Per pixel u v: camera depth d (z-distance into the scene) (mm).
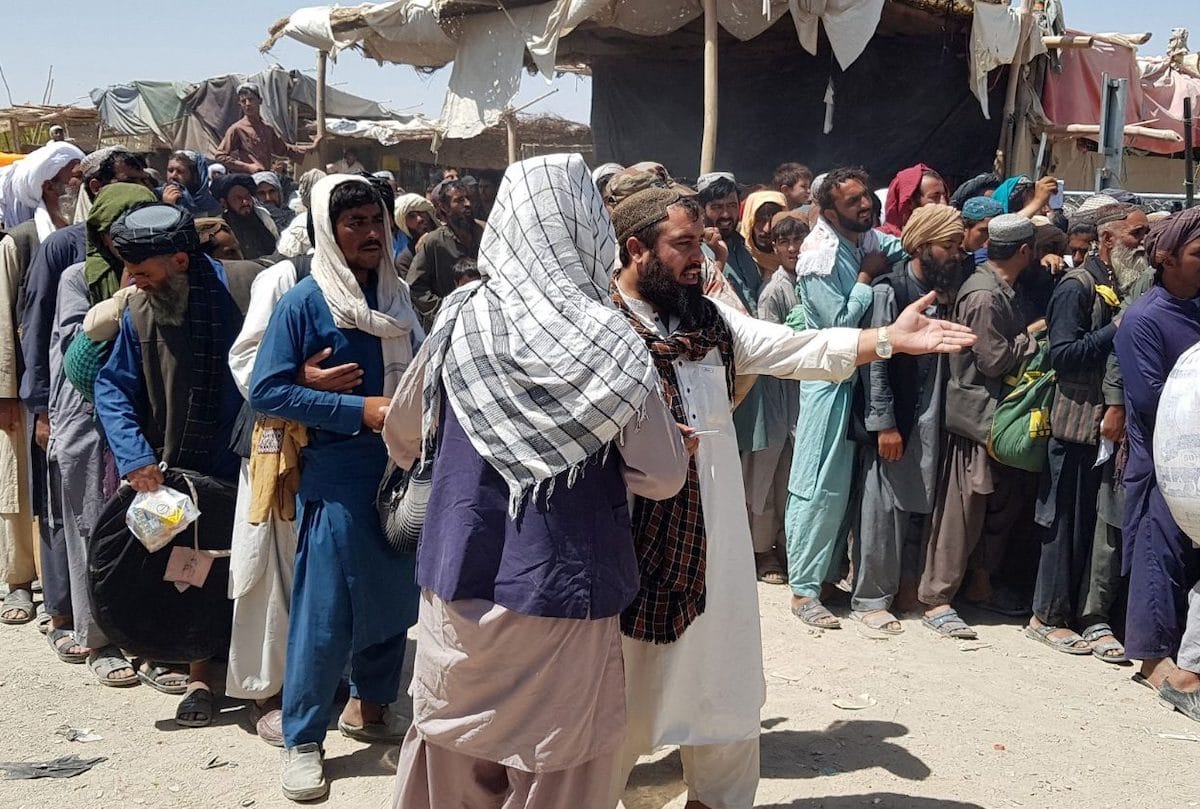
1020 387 4773
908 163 10047
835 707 4156
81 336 3975
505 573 2311
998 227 4805
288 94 18500
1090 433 4664
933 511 4992
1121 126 7957
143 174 5117
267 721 3881
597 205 2445
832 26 8273
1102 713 4168
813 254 4941
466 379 2365
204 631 3984
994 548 5254
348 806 3422
